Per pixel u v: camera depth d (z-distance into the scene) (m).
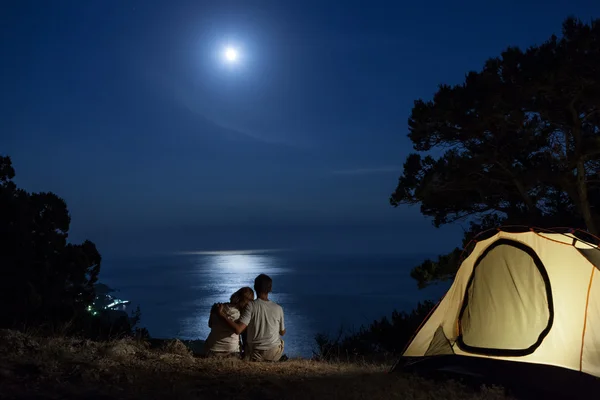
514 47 18.31
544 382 6.32
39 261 20.17
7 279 19.14
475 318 7.31
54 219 21.28
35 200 21.17
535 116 19.09
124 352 7.15
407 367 7.34
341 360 11.54
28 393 4.48
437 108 19.19
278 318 8.57
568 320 6.73
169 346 8.55
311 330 77.56
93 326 12.52
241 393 5.24
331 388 5.74
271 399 5.11
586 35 16.86
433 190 20.00
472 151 19.53
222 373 6.46
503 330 7.06
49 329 10.06
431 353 7.43
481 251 7.55
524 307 7.03
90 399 4.53
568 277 6.87
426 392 5.98
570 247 6.95
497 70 18.66
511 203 20.92
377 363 10.83
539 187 19.80
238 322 8.31
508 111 18.23
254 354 8.37
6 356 5.71
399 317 16.16
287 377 6.50
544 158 19.55
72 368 5.57
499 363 6.88
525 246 7.20
